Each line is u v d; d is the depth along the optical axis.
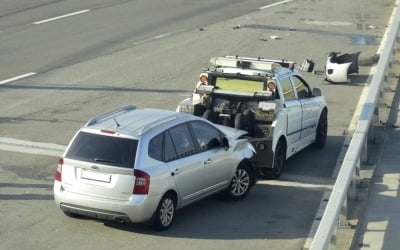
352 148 22.77
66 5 56.88
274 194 24.03
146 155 20.28
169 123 21.31
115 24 51.00
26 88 36.12
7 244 19.75
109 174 20.08
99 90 36.12
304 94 27.38
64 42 45.81
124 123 21.12
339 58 38.59
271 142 24.47
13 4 56.53
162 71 39.84
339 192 19.45
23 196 23.11
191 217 22.00
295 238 20.75
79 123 30.94
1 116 31.61
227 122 25.03
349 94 36.22
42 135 29.25
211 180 22.27
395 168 25.56
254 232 21.08
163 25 51.06
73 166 20.41
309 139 27.62
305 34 48.84
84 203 20.25
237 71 25.53
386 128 29.52
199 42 46.38
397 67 37.81
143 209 20.06
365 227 21.00
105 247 19.75
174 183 20.84
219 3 59.47
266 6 58.50
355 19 53.81
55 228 20.86
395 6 58.66
